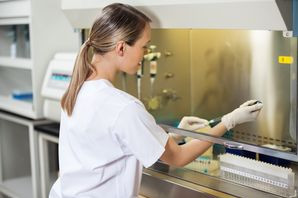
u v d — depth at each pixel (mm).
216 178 1762
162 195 1793
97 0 1901
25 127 3414
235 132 1764
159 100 2139
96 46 1445
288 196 1532
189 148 1515
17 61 2932
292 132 1670
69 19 2176
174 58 2092
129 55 1449
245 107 1757
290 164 1740
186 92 2105
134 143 1380
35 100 2740
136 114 1377
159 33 2029
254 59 1826
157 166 1938
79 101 1457
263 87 1796
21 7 2764
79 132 1446
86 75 1475
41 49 2750
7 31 3352
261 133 1781
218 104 2006
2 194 3311
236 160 1746
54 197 1617
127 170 1485
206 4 1515
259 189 1608
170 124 2008
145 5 1717
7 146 3320
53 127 2656
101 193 1496
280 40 1709
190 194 1673
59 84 2574
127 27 1411
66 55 2654
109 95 1408
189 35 2055
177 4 1604
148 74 2104
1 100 3180
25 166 3459
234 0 1424
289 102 1683
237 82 1913
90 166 1452
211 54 1998
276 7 1326
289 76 1683
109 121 1389
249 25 1474
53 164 3014
